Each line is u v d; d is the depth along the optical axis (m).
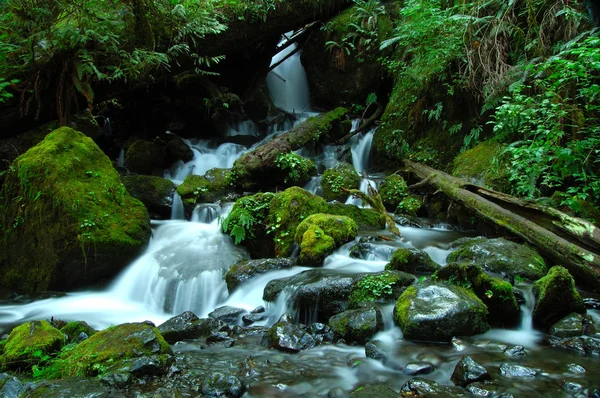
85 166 6.63
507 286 4.37
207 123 12.69
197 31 9.01
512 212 6.23
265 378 3.54
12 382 3.30
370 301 4.66
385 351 3.84
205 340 4.45
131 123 12.12
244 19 10.41
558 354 3.72
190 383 3.44
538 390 3.14
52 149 6.46
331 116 11.09
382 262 5.84
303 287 4.93
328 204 7.22
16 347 3.83
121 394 3.18
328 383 3.46
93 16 7.43
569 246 5.11
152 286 6.00
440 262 5.91
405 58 11.04
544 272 5.17
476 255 5.55
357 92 12.85
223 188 8.64
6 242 6.65
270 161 8.95
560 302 4.23
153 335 3.84
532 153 6.19
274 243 6.77
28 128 7.97
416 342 4.02
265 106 13.58
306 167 9.11
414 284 4.57
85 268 6.09
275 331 4.30
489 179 7.27
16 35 7.19
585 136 6.21
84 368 3.51
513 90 7.03
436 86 9.49
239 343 4.36
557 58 5.88
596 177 6.01
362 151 11.29
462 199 7.07
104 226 6.18
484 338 4.06
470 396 3.12
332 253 6.07
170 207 8.26
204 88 12.18
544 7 7.76
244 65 13.45
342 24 12.51
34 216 6.30
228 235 7.01
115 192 6.66
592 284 4.83
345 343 4.22
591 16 7.03
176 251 6.55
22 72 7.20
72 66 7.42
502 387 3.18
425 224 7.72
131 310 5.67
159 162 10.61
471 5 8.61
